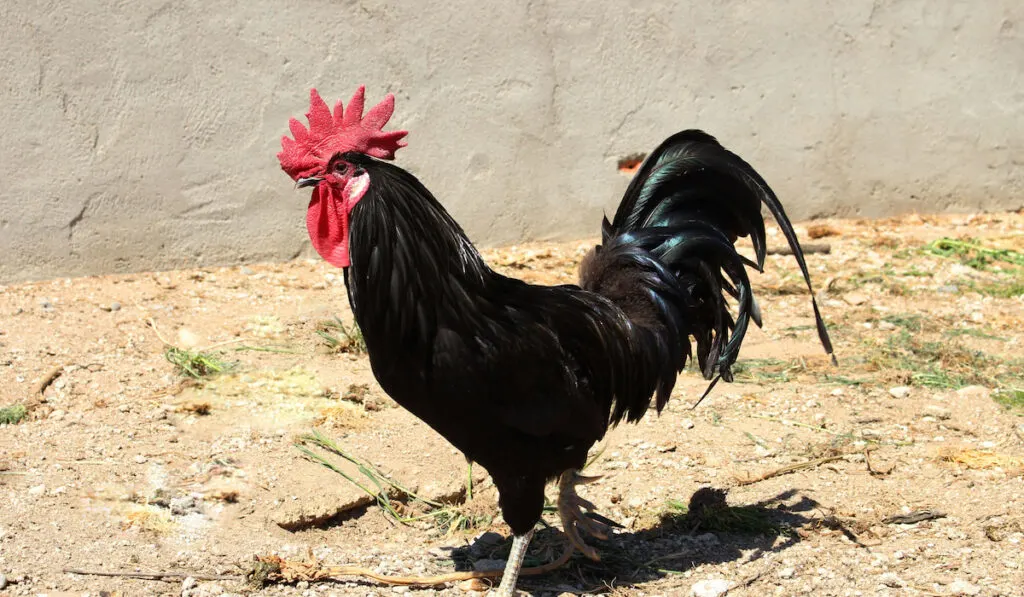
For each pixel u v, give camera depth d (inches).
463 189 362.3
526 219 373.4
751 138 394.9
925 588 173.2
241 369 260.2
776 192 404.8
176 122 323.6
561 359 168.4
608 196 382.0
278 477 208.7
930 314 317.1
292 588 175.6
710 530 199.0
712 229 200.1
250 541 189.9
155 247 330.6
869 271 355.6
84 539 183.5
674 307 193.5
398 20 341.4
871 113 406.9
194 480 206.4
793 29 388.8
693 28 376.8
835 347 289.9
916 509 202.5
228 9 321.4
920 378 265.6
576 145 373.4
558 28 361.1
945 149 419.8
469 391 161.3
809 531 196.7
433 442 227.6
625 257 195.3
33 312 292.2
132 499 199.0
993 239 390.6
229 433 227.0
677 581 181.8
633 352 183.8
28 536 181.8
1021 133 425.7
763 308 322.7
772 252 374.9
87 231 321.4
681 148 206.7
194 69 322.0
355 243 159.8
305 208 346.3
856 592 173.3
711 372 199.5
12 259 315.3
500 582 180.1
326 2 331.6
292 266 345.1
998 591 170.2
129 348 271.3
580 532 199.3
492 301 164.9
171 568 178.1
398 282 157.8
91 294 309.4
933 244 383.2
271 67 330.3
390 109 169.2
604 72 370.6
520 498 171.6
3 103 305.0
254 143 333.7
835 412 249.0
